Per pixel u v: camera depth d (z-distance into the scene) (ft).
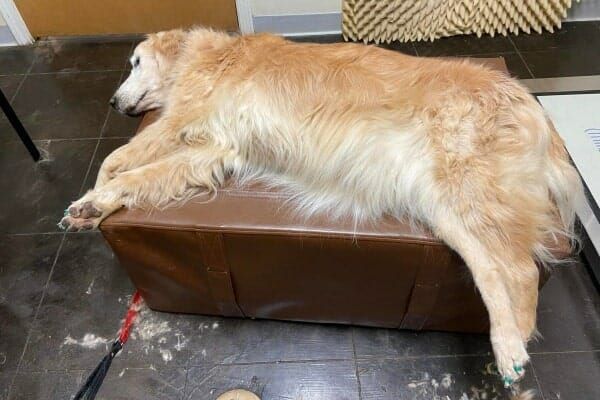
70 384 4.41
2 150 6.57
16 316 4.89
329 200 4.04
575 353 4.41
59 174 6.24
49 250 5.43
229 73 4.29
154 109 5.16
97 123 6.91
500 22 8.00
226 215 3.80
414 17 7.96
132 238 3.88
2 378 4.45
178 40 4.84
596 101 6.58
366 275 3.92
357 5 7.88
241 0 8.05
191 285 4.29
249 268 4.00
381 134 3.86
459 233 3.54
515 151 3.62
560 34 8.06
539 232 3.65
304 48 4.31
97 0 8.03
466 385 4.28
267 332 4.70
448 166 3.61
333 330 4.69
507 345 3.34
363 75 3.97
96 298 5.01
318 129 4.00
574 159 5.75
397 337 4.61
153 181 4.06
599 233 5.02
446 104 3.76
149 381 4.40
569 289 4.84
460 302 4.04
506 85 3.95
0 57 8.20
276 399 4.26
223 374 4.42
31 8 8.10
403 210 3.86
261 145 4.25
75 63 8.00
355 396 4.25
